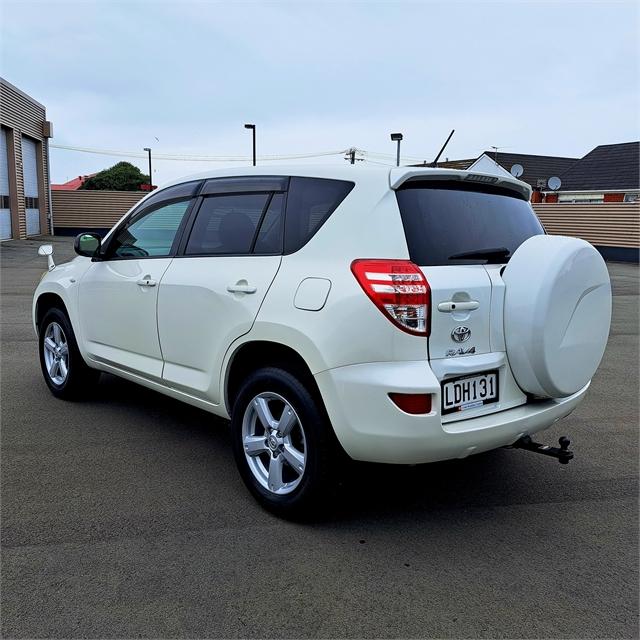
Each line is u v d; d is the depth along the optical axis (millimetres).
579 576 2695
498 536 3027
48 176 30047
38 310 5223
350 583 2596
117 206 33312
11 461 3771
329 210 3018
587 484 3668
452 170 3006
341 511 3252
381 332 2641
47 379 5137
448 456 2752
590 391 5801
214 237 3596
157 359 3930
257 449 3221
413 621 2365
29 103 27219
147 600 2443
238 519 3113
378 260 2727
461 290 2754
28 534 2910
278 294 3016
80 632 2254
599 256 3131
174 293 3666
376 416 2666
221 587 2539
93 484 3475
